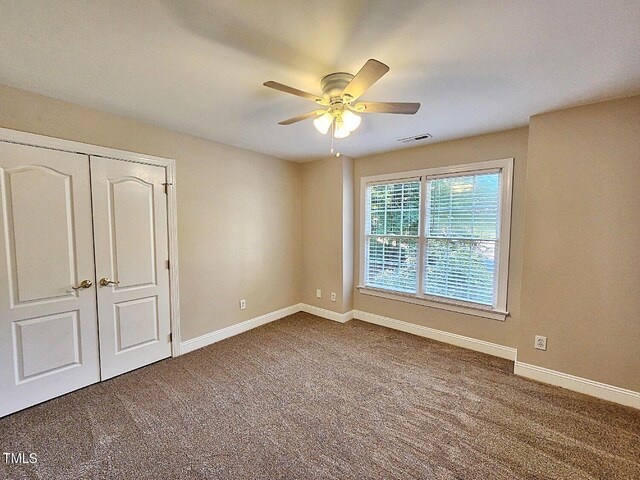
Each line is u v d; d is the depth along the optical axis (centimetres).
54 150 221
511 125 274
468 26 138
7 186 203
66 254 229
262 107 235
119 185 257
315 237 434
